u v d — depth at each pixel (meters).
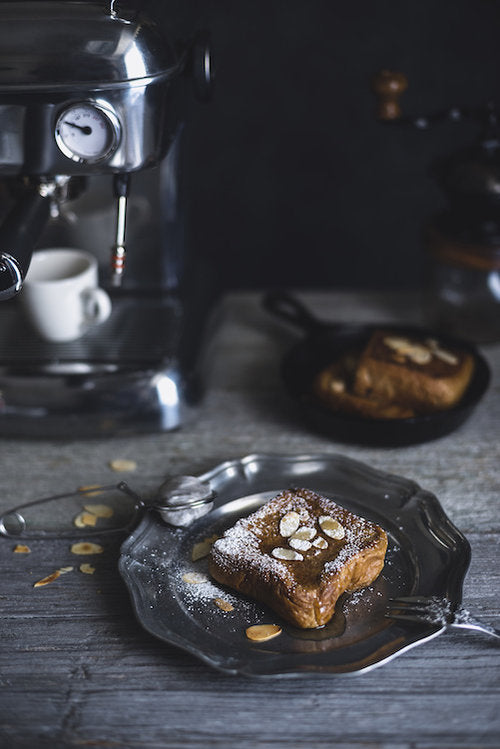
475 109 1.08
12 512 0.97
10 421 1.05
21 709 0.81
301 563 0.85
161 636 0.82
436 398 1.02
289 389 1.05
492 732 0.78
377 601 0.86
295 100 1.30
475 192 1.07
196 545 0.91
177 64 0.90
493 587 0.88
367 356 1.04
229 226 1.39
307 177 1.35
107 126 0.88
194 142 1.33
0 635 0.86
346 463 0.98
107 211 1.08
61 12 0.87
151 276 1.12
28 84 0.86
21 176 0.92
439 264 1.16
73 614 0.88
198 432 1.07
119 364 1.04
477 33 1.25
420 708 0.80
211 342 1.17
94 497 0.99
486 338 1.18
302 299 1.30
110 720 0.80
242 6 1.25
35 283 1.04
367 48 1.26
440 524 0.92
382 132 1.31
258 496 0.96
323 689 0.81
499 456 1.03
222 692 0.81
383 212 1.37
